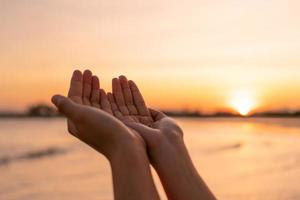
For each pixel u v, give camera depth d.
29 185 20.28
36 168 26.61
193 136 60.81
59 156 33.69
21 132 62.16
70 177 22.27
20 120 78.75
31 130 67.00
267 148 40.12
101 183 20.08
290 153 34.81
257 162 28.30
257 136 60.28
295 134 65.75
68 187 19.19
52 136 54.47
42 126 76.62
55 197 17.38
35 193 18.45
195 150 38.00
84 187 19.05
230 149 39.09
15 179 22.25
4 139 49.88
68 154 34.97
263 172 22.95
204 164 27.09
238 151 37.00
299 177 20.69
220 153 35.09
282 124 109.88
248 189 17.22
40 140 48.06
